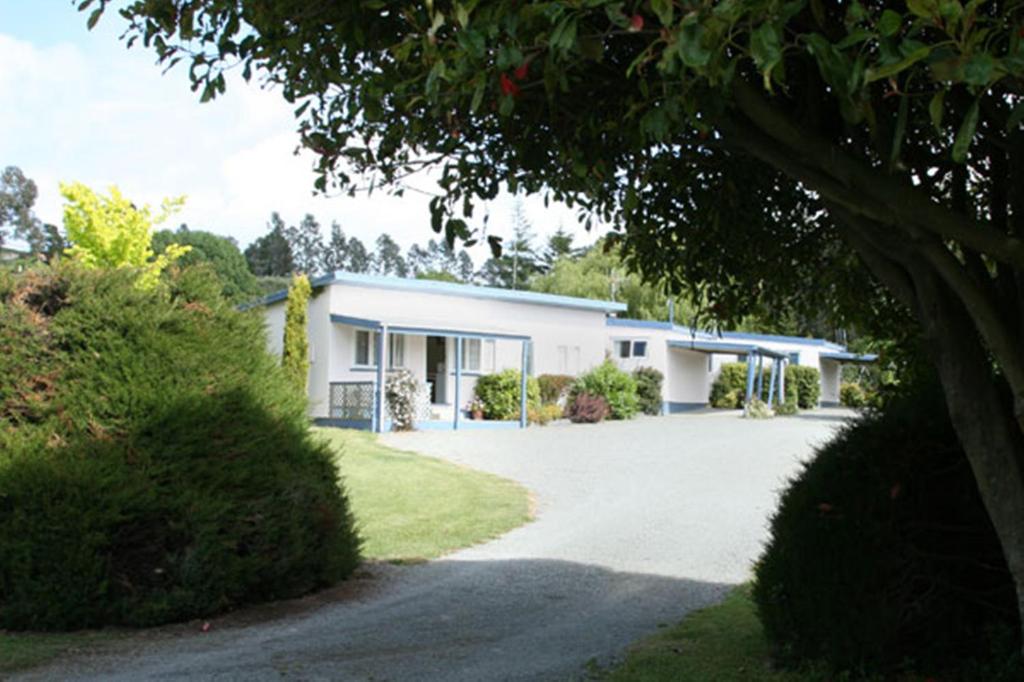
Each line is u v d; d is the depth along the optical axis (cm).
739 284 595
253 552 703
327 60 414
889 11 204
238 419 736
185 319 760
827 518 470
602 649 575
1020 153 359
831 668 454
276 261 8412
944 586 447
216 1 405
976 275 358
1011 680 411
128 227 1792
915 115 388
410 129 395
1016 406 313
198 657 549
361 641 599
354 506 1233
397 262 10275
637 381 2948
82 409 685
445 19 320
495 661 542
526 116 379
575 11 259
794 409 3184
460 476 1522
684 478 1557
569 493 1399
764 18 226
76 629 622
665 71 251
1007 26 213
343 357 2302
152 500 651
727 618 656
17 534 617
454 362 2509
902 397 520
